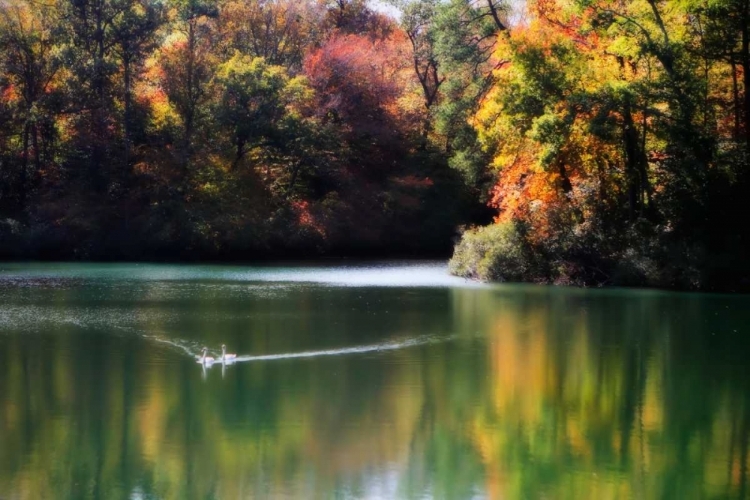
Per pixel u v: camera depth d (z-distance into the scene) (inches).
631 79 1385.3
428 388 690.8
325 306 1163.9
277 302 1208.2
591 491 473.7
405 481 486.3
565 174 1503.4
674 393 682.2
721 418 613.9
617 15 1385.3
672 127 1328.7
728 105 1488.7
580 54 1400.1
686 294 1312.7
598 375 740.7
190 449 539.8
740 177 1373.0
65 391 676.7
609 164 1460.4
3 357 804.0
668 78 1338.6
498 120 1487.5
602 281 1440.7
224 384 699.4
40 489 473.4
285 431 575.2
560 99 1380.4
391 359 801.6
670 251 1381.6
